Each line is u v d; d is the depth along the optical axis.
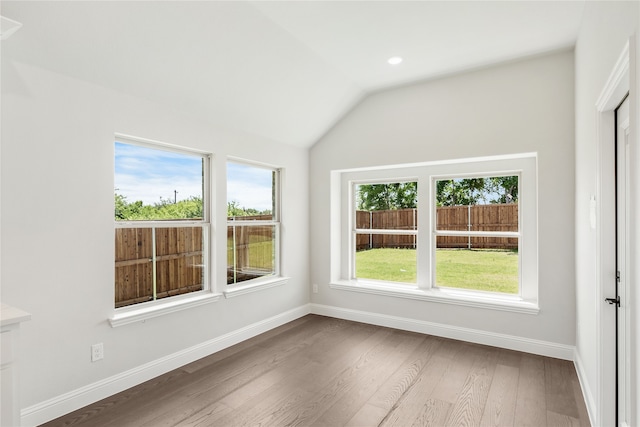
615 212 1.95
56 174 2.23
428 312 3.79
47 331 2.21
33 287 2.14
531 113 3.23
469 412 2.30
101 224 2.46
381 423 2.19
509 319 3.35
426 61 3.29
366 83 3.79
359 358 3.15
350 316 4.30
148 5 2.17
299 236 4.43
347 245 4.58
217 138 3.32
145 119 2.72
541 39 2.89
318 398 2.48
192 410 2.32
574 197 3.04
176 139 2.95
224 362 3.08
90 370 2.41
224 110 3.24
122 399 2.46
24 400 2.11
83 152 2.36
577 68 2.84
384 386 2.64
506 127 3.34
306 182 4.53
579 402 2.41
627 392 1.83
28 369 2.13
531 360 3.08
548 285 3.17
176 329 2.97
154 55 2.47
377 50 3.09
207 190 3.34
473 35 2.84
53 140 2.22
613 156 1.95
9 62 2.03
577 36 2.81
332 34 2.83
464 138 3.54
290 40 2.89
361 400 2.45
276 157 4.04
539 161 3.19
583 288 2.60
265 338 3.67
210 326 3.27
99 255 2.45
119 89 2.55
